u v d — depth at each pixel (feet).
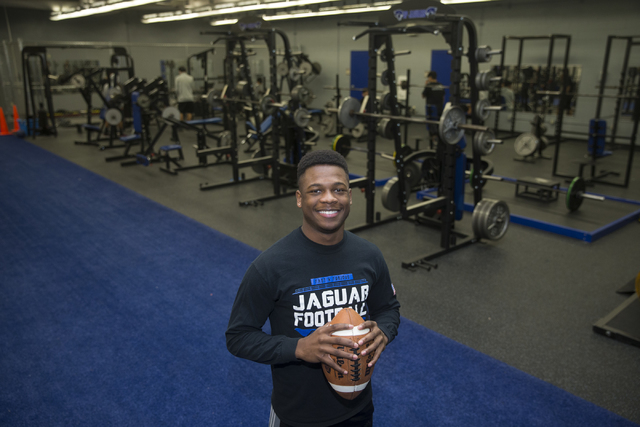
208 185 20.94
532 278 11.87
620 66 29.53
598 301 10.62
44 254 13.29
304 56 37.93
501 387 7.61
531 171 23.94
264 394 7.56
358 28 41.96
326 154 3.58
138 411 7.13
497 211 13.75
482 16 35.55
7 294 10.91
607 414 6.98
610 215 16.99
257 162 21.70
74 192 19.93
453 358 8.39
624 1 28.53
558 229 15.10
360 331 3.52
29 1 32.58
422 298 10.81
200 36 51.42
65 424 6.86
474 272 12.26
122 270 12.23
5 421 6.89
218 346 8.86
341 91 45.06
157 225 15.80
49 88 32.99
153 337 9.16
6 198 18.88
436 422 6.86
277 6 28.94
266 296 3.66
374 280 3.98
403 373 7.98
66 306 10.36
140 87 29.68
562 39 31.76
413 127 40.86
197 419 6.98
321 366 3.77
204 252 13.46
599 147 21.26
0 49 40.65
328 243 3.71
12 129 38.24
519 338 9.13
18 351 8.67
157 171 24.20
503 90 34.68
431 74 25.39
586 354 8.59
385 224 16.38
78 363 8.31
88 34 45.03
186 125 24.36
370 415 4.17
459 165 15.14
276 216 17.03
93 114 45.27
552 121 32.71
